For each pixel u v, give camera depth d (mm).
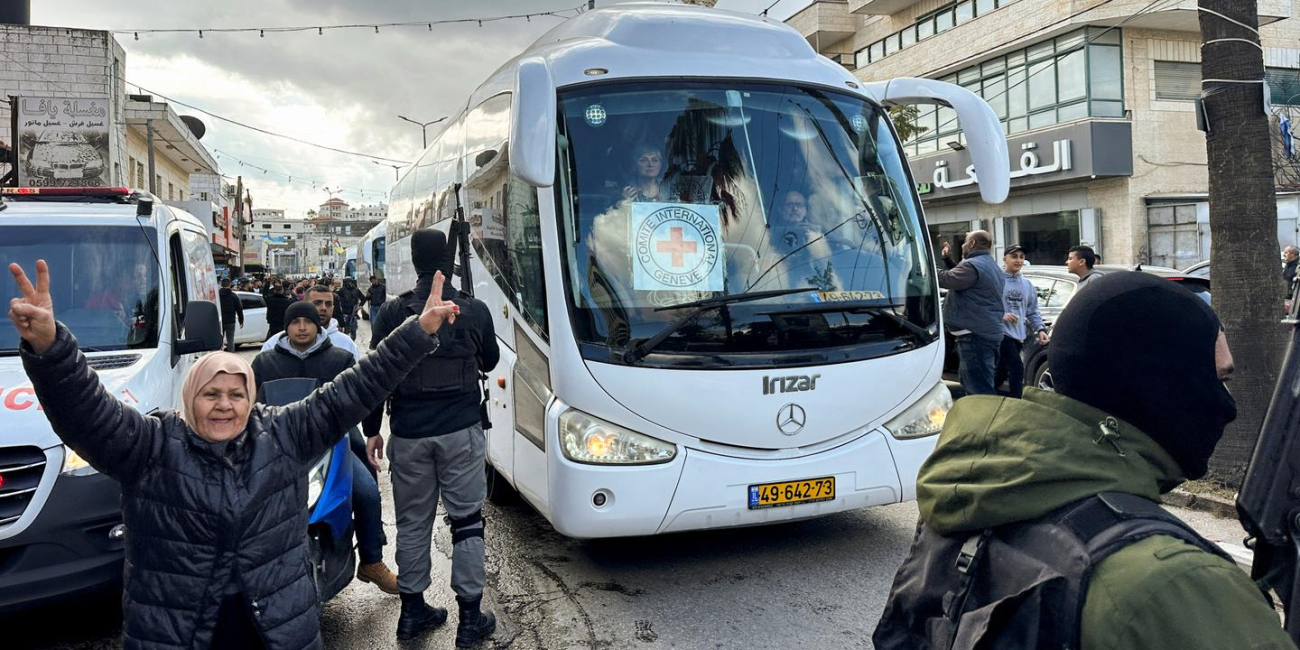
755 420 4457
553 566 5105
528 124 4219
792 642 4023
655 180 4730
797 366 4543
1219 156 6031
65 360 2318
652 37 5164
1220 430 1298
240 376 2572
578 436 4383
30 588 3795
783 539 5469
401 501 4137
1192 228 20266
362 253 33281
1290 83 22156
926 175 25969
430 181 8711
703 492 4398
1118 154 20641
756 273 4676
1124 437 1303
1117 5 20328
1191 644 1067
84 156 17203
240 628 2568
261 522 2570
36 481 3846
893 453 4734
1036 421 1355
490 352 4227
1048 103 22172
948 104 5168
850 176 5094
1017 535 1314
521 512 6258
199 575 2496
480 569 4078
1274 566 1564
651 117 4848
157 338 5078
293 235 133250
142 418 2551
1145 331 1285
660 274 4562
